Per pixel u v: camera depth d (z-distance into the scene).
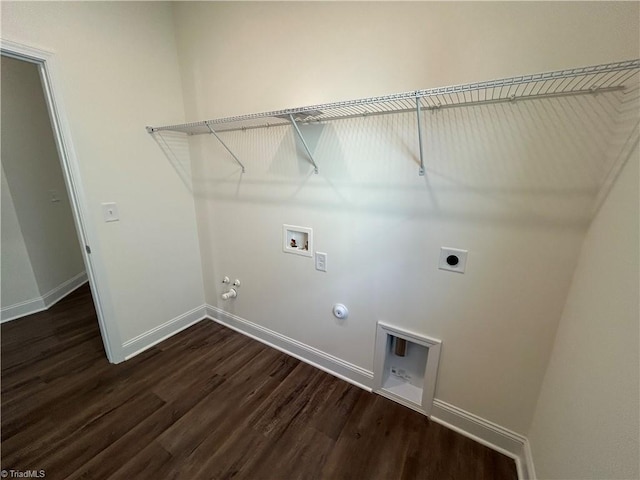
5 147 2.51
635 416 0.63
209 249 2.43
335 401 1.71
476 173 1.19
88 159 1.71
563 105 0.99
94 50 1.66
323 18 1.41
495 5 1.03
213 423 1.55
